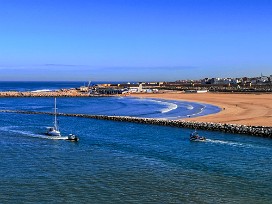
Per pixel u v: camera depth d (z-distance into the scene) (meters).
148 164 46.22
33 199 33.59
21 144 60.97
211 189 36.53
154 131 76.12
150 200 33.53
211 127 75.69
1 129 80.38
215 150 54.78
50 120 99.12
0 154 52.31
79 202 32.94
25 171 42.75
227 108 115.31
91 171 42.91
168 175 41.28
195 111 113.88
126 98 198.88
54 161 48.06
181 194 35.12
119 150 55.22
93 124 89.44
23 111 124.62
